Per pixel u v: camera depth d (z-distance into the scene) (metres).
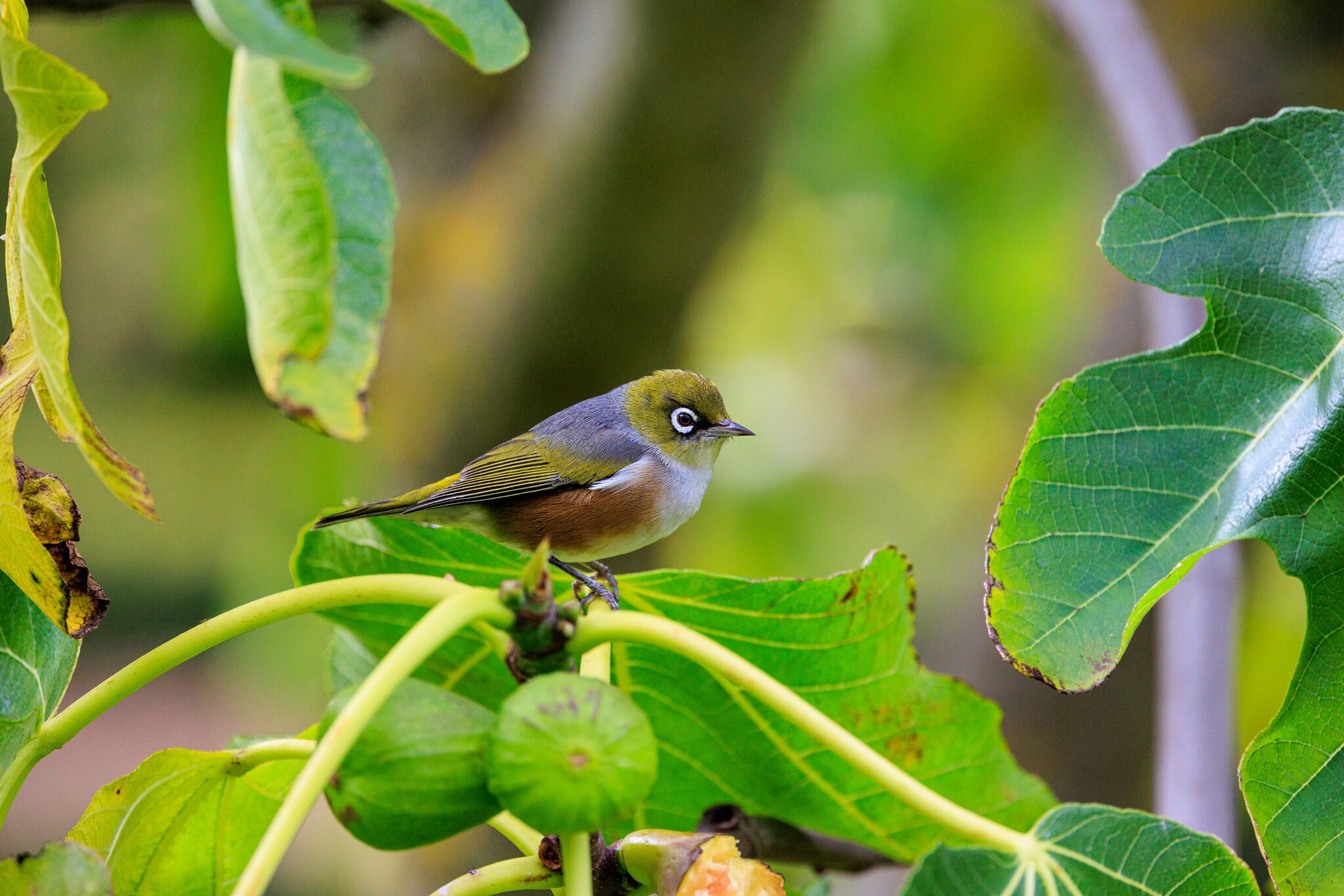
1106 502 4.87
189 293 14.26
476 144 14.62
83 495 26.48
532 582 3.95
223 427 18.03
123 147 14.62
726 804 6.64
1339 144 4.93
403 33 14.33
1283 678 12.55
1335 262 4.88
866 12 16.33
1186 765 6.48
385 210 3.42
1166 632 6.94
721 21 12.66
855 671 5.86
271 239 3.35
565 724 3.71
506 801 3.73
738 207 14.04
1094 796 12.83
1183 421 4.92
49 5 7.77
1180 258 4.98
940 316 18.23
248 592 15.48
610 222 13.81
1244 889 4.46
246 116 3.40
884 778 4.25
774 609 5.62
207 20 3.09
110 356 17.44
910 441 17.88
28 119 4.00
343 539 5.79
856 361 18.36
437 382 14.73
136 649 28.34
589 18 13.55
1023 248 17.31
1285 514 4.78
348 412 3.29
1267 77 14.01
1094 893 4.46
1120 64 8.89
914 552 17.23
